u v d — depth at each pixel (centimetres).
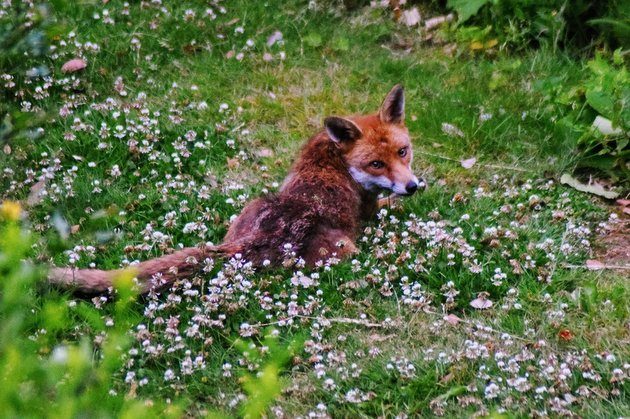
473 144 1305
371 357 865
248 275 961
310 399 811
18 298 520
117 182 1189
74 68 1409
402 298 957
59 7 702
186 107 1370
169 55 1511
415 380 820
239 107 1380
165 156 1238
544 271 995
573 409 780
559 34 1507
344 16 1647
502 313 934
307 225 1009
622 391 802
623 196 1210
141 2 1617
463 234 1077
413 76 1487
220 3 1645
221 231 1085
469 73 1487
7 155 1201
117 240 1033
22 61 1288
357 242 1080
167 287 940
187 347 878
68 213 1085
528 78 1456
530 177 1241
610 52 1480
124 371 839
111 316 888
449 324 923
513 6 1544
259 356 849
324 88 1439
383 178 1099
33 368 491
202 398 820
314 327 900
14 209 538
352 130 1091
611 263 1056
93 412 490
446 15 1648
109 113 1326
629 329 897
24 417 464
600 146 1248
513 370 815
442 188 1214
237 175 1241
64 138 1238
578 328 902
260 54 1523
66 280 900
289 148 1305
